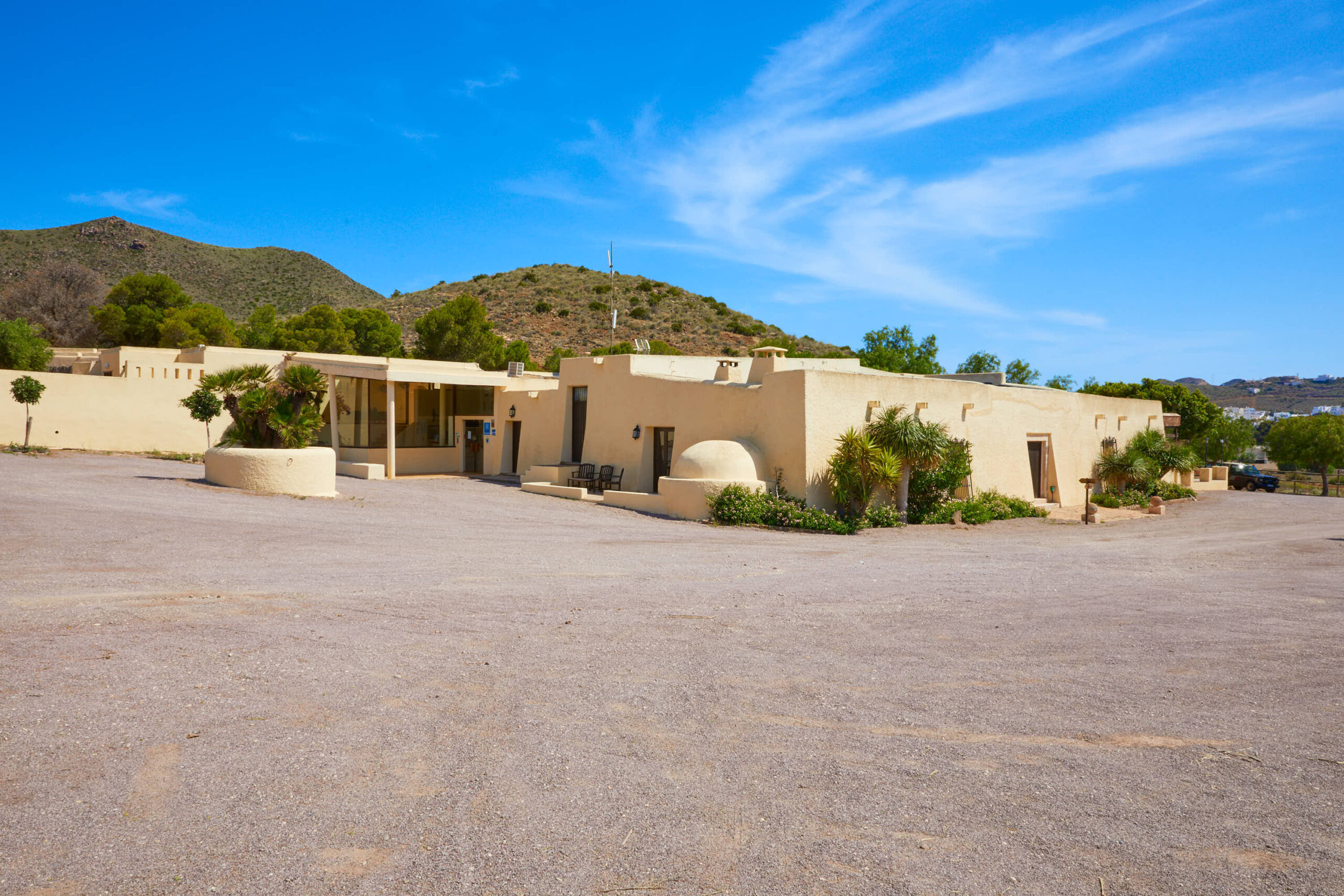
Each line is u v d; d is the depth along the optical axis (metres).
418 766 4.13
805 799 3.90
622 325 82.62
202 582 8.21
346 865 3.19
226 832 3.42
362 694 5.17
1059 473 26.48
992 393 23.92
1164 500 28.39
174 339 46.22
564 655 6.25
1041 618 8.05
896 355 50.41
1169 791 4.07
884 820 3.71
